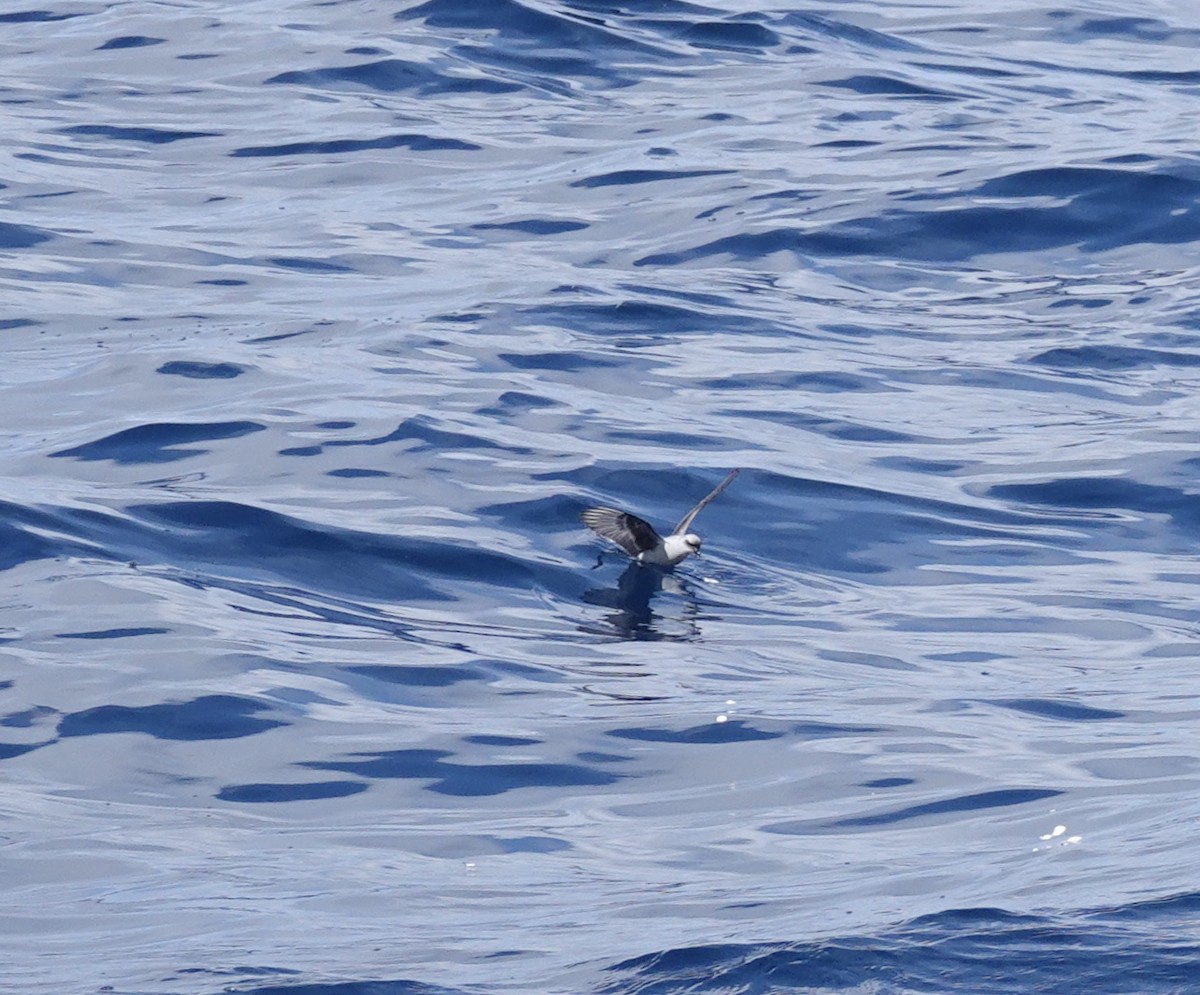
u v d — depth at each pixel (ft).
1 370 227.61
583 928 108.88
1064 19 420.36
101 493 189.26
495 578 177.88
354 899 115.55
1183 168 305.53
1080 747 144.36
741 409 223.71
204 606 165.58
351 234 284.00
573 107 345.72
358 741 143.02
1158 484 206.80
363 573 176.65
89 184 301.84
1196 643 170.60
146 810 131.03
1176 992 95.55
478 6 385.70
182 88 349.82
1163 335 253.85
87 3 396.57
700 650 165.37
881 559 189.16
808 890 115.14
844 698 155.53
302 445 203.21
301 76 354.54
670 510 195.31
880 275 274.57
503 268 270.87
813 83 361.71
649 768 140.87
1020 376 239.09
